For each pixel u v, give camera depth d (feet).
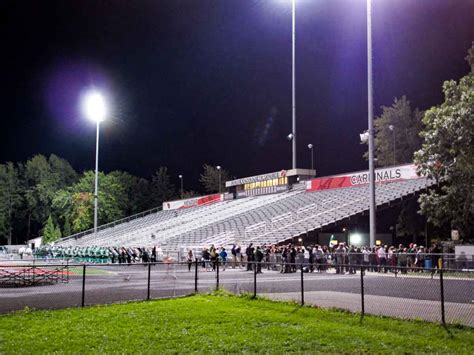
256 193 222.69
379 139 230.89
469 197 104.12
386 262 99.14
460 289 66.23
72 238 278.67
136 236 225.76
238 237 159.33
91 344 37.24
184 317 47.21
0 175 334.03
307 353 33.83
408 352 33.45
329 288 69.46
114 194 297.12
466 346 34.63
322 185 183.93
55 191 333.01
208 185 330.75
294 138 199.72
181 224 218.59
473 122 100.73
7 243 353.31
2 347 36.37
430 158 107.96
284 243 134.31
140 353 34.37
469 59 153.99
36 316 48.42
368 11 107.14
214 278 90.53
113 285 78.95
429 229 140.15
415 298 57.72
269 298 57.77
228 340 37.93
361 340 37.11
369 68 106.32
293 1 186.70
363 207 140.56
